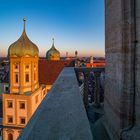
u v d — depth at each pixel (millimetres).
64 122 2668
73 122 2670
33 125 2584
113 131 5949
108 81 6816
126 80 4922
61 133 2377
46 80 48406
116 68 5570
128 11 4773
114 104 5816
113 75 5969
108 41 6699
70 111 3100
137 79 4805
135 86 4852
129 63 4848
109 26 6473
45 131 2420
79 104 3455
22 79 39375
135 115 4883
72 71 9484
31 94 39375
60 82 5785
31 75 40750
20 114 39125
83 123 2646
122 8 4863
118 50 5297
